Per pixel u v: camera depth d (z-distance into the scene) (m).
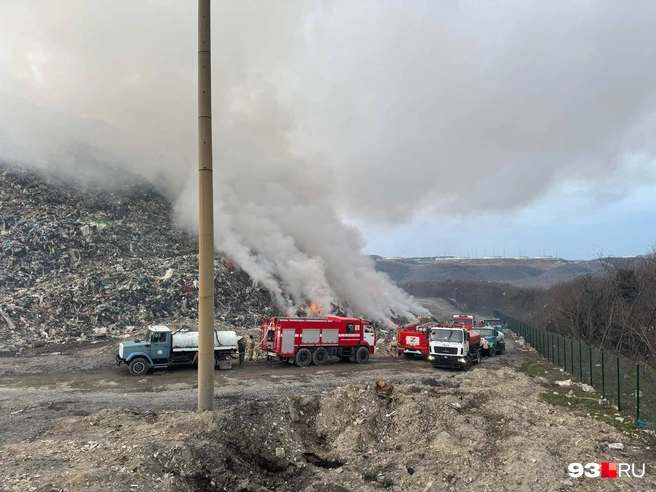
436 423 12.08
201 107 13.29
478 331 33.78
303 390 18.09
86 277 35.66
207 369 13.23
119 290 34.91
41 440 11.13
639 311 35.62
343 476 9.55
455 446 10.55
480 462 9.86
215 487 9.00
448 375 23.28
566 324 42.66
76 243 40.12
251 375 21.45
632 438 12.33
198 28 13.35
